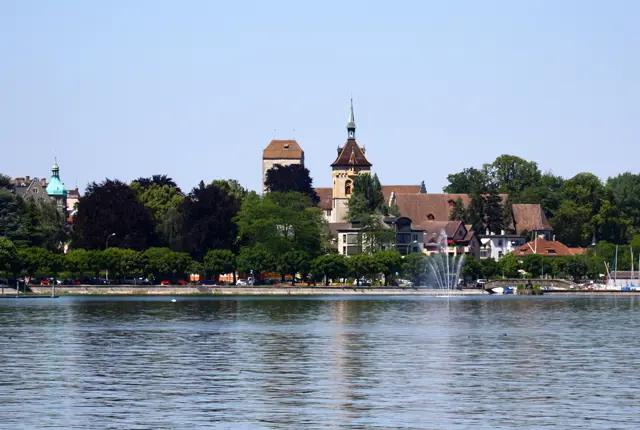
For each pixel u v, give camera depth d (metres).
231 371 111.38
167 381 103.44
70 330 165.50
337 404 90.19
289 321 190.50
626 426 81.12
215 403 90.62
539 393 96.12
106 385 100.69
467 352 131.75
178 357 125.19
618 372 111.12
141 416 84.62
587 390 98.00
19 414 85.38
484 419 83.50
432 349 135.75
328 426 80.81
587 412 86.50
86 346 138.62
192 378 105.69
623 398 93.38
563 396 94.50
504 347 138.88
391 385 100.94
